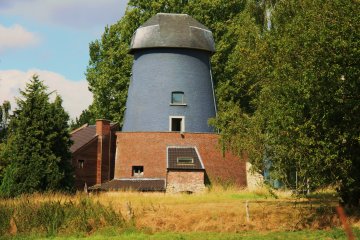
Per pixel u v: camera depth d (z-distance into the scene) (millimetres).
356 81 17781
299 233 19750
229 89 50438
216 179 41500
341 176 19188
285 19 27172
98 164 45250
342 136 18438
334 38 17984
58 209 21844
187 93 45625
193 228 21266
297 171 21312
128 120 46750
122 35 53125
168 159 40656
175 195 34656
